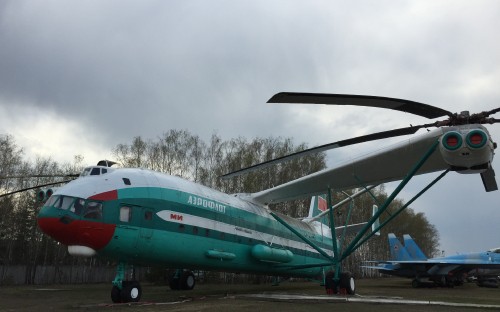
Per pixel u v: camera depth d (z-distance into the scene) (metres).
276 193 19.31
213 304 12.23
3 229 34.97
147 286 26.39
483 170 10.77
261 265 18.47
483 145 10.12
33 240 36.19
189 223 14.29
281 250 19.30
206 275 33.91
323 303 12.87
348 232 26.42
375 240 61.59
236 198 18.36
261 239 18.56
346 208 49.03
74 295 16.94
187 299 14.13
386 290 24.14
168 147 39.25
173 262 13.97
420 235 73.56
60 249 37.12
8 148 34.81
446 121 10.88
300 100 8.23
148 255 12.91
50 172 37.12
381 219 57.09
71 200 11.47
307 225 24.14
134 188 12.82
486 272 34.16
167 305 11.91
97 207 11.70
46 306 11.98
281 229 20.56
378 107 9.32
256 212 18.94
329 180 17.33
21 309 11.22
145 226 12.69
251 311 10.35
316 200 26.36
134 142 38.78
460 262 32.09
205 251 14.95
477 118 10.57
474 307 12.12
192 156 39.59
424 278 33.44
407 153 14.72
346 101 8.60
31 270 34.72
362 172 16.42
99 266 38.22
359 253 60.03
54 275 35.72
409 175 14.17
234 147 40.50
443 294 20.14
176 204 13.92
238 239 16.91
